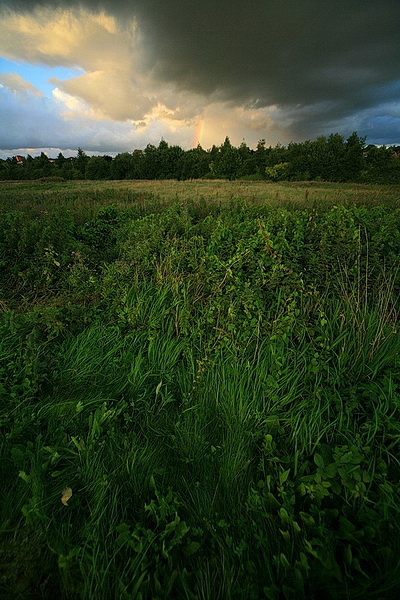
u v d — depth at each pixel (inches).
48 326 108.0
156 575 47.8
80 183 1275.8
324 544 52.3
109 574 49.3
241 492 64.2
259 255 119.0
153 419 83.7
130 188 906.7
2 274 169.2
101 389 92.7
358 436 71.1
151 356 104.4
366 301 102.8
